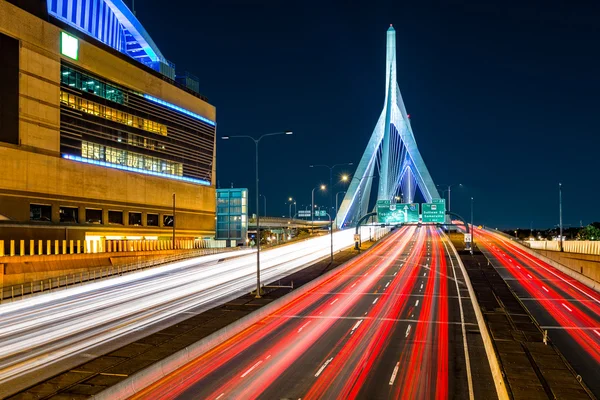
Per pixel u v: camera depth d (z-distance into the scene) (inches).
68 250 2642.7
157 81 3550.7
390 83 6220.5
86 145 2896.2
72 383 778.8
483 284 1909.4
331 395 763.4
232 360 953.5
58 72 2684.5
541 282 2153.1
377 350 1029.8
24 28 2472.9
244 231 4340.6
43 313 1407.5
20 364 925.2
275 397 753.6
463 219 3358.8
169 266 2613.2
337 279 2202.3
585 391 772.6
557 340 1136.2
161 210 3538.4
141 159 3366.1
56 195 2645.2
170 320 1305.4
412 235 5022.1
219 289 1854.1
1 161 2329.0
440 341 1107.9
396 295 1774.1
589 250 2573.8
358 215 5930.1
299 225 6318.9
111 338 1113.4
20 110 2449.6
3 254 1980.8
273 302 1493.6
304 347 1051.9
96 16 3686.0
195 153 3988.7
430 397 759.7
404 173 7810.0
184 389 789.2
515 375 836.0
